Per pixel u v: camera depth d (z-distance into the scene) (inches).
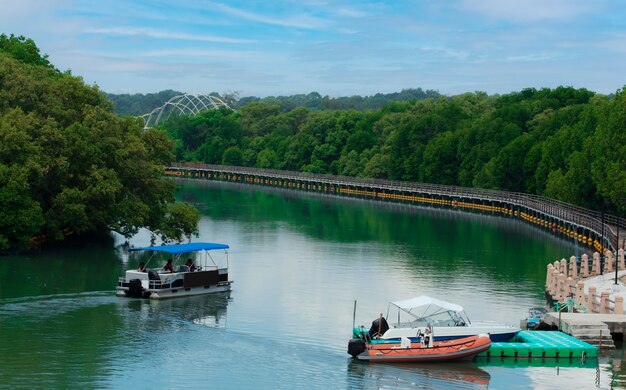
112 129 4072.3
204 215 5930.1
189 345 2287.2
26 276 3225.9
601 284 2977.4
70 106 4138.8
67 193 3737.7
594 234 4562.0
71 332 2375.7
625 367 2178.9
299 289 3117.6
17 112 3769.7
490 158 6998.0
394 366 2155.5
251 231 4972.9
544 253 4217.5
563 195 5216.5
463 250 4298.7
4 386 1909.4
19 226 3599.9
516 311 2787.9
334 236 4820.4
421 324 2309.3
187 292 2923.2
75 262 3577.8
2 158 3666.3
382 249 4291.3
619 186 4146.2
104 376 2003.0
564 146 5674.2
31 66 4394.7
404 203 7381.9
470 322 2405.3
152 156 4485.7
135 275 2893.7
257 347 2281.0
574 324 2338.8
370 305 2851.9
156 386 1946.4
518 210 6171.3
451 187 7145.7
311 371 2095.2
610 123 4372.5
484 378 2078.0
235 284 3198.8
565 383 2052.2
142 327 2455.7
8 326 2423.7
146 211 3937.0
